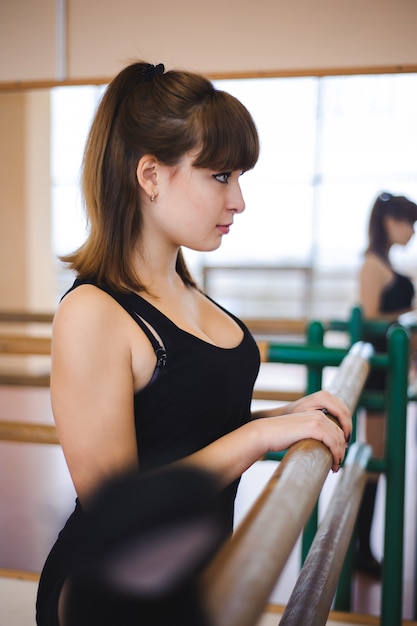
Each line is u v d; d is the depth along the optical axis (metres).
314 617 0.81
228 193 1.01
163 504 0.36
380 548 2.92
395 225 3.06
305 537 2.01
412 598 2.54
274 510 0.53
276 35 2.29
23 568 2.57
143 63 1.04
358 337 2.93
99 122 1.02
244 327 1.20
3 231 6.24
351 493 1.43
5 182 6.18
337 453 0.88
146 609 0.31
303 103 7.62
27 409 5.20
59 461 4.03
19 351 1.92
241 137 0.97
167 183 0.99
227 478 0.89
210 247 1.04
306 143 7.80
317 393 1.06
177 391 0.95
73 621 0.35
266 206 8.12
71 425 0.89
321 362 1.78
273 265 8.10
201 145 0.96
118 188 0.99
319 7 2.26
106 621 0.33
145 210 1.02
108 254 0.96
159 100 0.96
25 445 4.35
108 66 2.38
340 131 7.69
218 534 0.36
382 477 3.82
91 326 0.89
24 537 2.91
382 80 7.47
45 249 6.41
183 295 1.12
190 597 0.32
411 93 7.48
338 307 8.27
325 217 8.02
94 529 0.36
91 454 0.89
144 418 0.96
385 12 2.23
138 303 0.95
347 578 2.09
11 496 3.44
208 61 2.33
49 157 6.34
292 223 8.12
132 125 0.98
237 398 1.04
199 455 0.87
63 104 6.39
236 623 0.34
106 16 2.36
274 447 0.89
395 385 1.79
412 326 2.97
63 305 0.92
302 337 7.14
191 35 2.33
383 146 7.64
